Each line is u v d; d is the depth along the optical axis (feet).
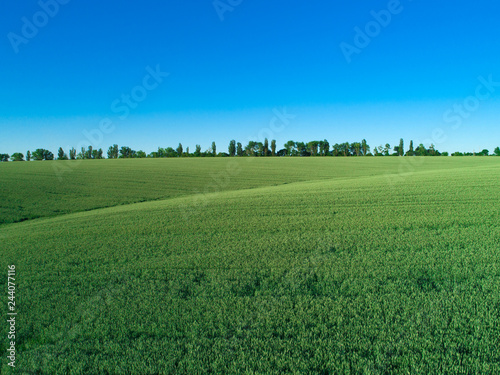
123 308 23.57
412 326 19.12
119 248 39.37
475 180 80.64
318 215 52.90
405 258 30.55
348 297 23.40
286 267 30.19
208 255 34.91
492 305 20.72
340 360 16.72
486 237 35.99
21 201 86.38
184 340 19.11
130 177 131.95
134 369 16.85
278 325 20.35
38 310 23.93
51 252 38.70
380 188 77.15
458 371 15.52
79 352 18.67
